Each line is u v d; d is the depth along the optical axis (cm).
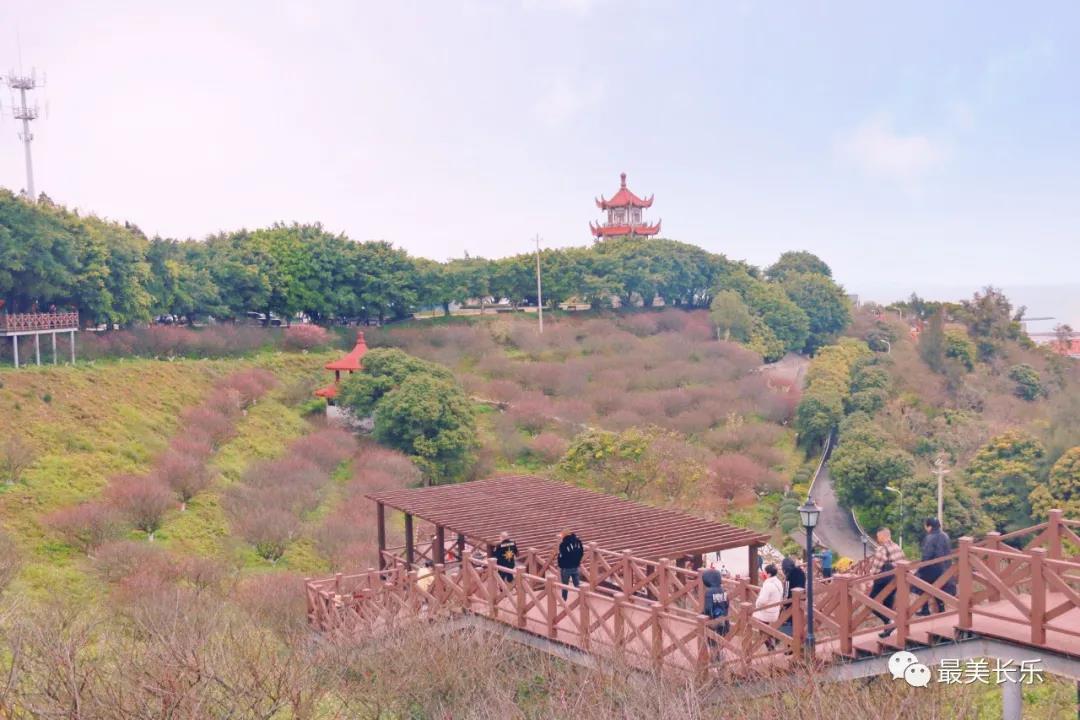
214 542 3238
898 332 9031
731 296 8038
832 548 4359
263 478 3903
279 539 3111
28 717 882
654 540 1630
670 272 8656
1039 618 905
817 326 9019
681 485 4350
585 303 8544
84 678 884
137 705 851
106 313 5056
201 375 5094
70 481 3362
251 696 919
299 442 4588
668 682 1043
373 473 4272
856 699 910
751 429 5469
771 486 4866
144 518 3144
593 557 1486
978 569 961
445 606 1484
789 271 9938
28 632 1016
